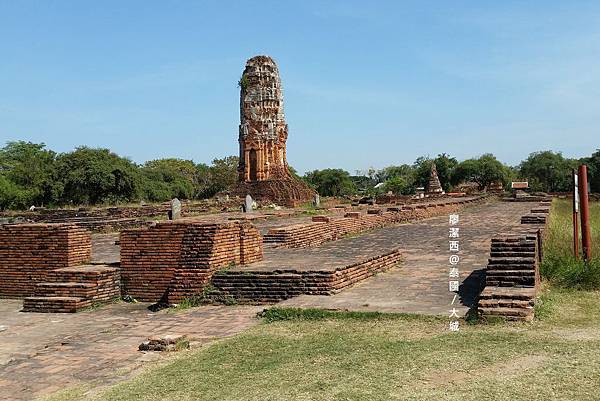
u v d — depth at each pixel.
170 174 72.19
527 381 6.55
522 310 9.58
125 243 13.97
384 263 15.38
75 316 12.27
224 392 6.79
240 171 56.91
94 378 7.87
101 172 51.72
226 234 13.45
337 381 6.88
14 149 73.06
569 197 62.06
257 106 56.38
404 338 8.77
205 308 12.23
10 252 15.19
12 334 10.72
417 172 92.38
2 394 7.38
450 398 6.17
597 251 15.19
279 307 10.80
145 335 10.15
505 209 42.44
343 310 10.48
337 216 27.88
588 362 7.10
